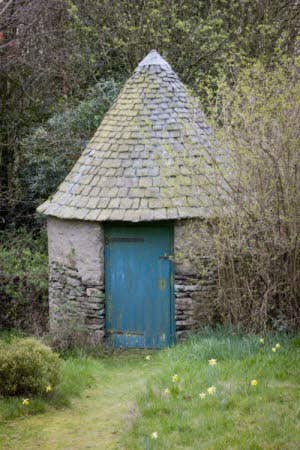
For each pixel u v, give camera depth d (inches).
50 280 419.2
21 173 587.2
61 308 399.2
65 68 612.7
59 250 405.1
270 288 323.3
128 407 255.6
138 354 373.4
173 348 339.0
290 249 322.0
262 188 321.1
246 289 338.6
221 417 229.8
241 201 326.3
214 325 365.1
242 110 344.5
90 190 381.4
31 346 286.5
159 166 374.9
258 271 331.6
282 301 333.4
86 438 236.5
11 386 271.3
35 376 276.1
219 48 584.7
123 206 368.5
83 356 354.9
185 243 367.6
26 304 451.2
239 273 341.4
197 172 363.9
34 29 594.2
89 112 543.8
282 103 311.9
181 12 605.6
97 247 382.0
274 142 318.3
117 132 391.9
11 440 237.3
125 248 382.3
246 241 331.3
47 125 590.9
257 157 318.0
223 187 343.6
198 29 575.5
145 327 384.2
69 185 398.6
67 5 603.8
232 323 350.6
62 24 615.5
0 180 600.4
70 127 546.3
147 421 235.8
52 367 282.8
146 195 368.8
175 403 247.1
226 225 333.7
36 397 275.1
